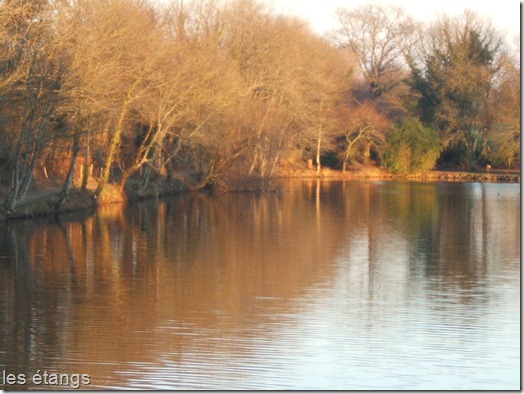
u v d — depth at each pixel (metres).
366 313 23.30
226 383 16.94
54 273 28.56
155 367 17.88
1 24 38.19
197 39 60.75
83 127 46.44
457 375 17.80
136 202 57.50
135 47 49.50
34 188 51.97
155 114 55.19
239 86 62.03
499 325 22.09
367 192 71.00
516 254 34.56
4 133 42.25
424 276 29.22
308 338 20.52
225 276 28.52
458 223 46.66
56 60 41.03
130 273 28.75
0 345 19.34
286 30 72.25
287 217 49.03
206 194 65.94
